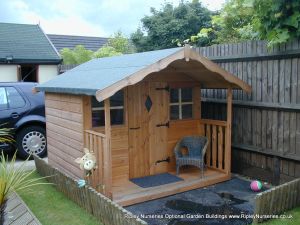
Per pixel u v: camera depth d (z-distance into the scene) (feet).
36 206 16.58
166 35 55.16
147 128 20.35
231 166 22.27
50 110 22.35
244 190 18.95
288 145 18.12
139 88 19.84
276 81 18.38
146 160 20.52
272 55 18.28
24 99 27.32
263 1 17.58
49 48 54.85
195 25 54.75
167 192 18.08
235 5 26.50
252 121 20.25
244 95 20.54
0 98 26.50
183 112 22.09
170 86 21.06
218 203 17.12
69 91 17.52
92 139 17.29
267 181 19.79
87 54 55.11
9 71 49.83
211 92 23.17
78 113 18.16
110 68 18.92
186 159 20.29
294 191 15.87
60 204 16.83
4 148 26.63
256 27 18.95
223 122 20.75
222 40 30.53
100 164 16.76
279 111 18.48
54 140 22.04
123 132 19.40
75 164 18.98
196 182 19.31
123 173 19.62
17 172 15.40
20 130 27.25
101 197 14.34
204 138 21.22
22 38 56.18
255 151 20.15
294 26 16.58
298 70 17.13
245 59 20.10
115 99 19.13
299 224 14.19
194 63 18.35
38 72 51.78
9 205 16.55
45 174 20.76
